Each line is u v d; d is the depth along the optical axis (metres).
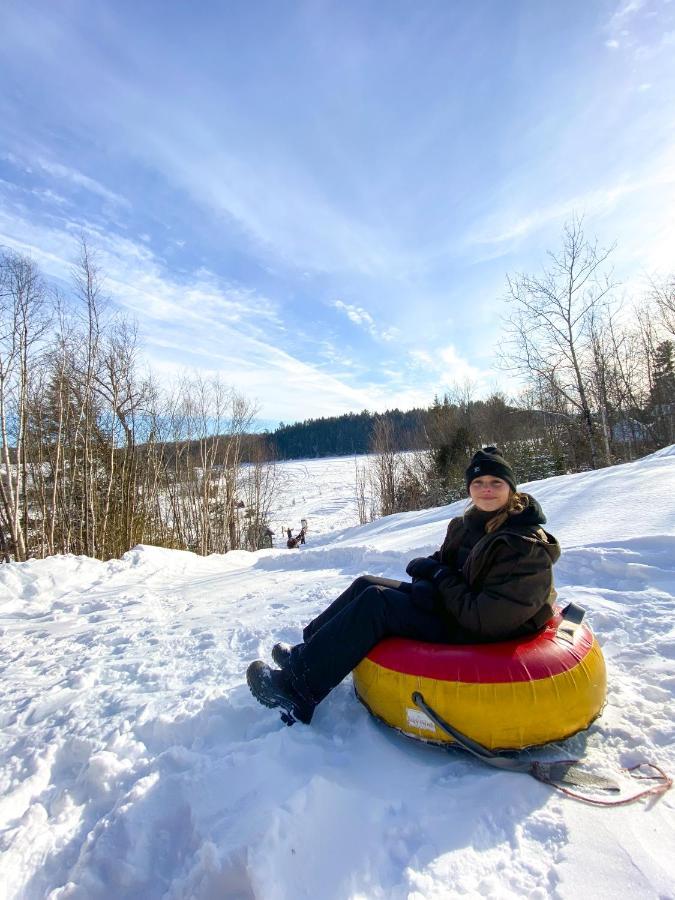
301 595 5.51
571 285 19.22
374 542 8.47
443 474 27.77
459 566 2.72
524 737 2.13
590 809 1.87
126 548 16.16
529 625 2.44
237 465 25.67
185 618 5.11
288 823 1.71
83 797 2.19
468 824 1.83
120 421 17.09
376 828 1.81
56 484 14.12
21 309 13.09
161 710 2.84
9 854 1.84
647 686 2.69
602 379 20.17
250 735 2.51
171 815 1.95
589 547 5.07
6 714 3.07
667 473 7.80
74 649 4.35
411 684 2.28
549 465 24.36
